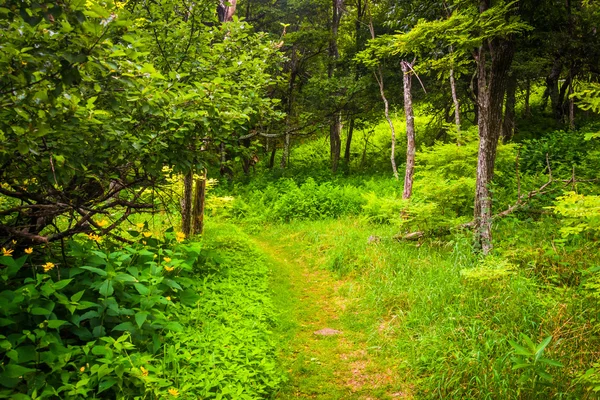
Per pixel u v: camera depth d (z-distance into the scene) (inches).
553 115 815.1
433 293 248.1
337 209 554.9
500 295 227.0
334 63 828.6
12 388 131.4
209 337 194.4
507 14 321.1
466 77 701.9
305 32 785.6
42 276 155.8
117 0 154.0
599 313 203.6
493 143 309.6
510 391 164.7
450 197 378.6
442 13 501.7
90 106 135.6
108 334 171.2
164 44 258.7
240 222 563.5
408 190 438.3
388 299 262.8
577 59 578.2
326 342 231.8
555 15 488.7
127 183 213.5
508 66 300.0
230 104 211.6
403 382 191.2
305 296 303.0
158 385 148.4
